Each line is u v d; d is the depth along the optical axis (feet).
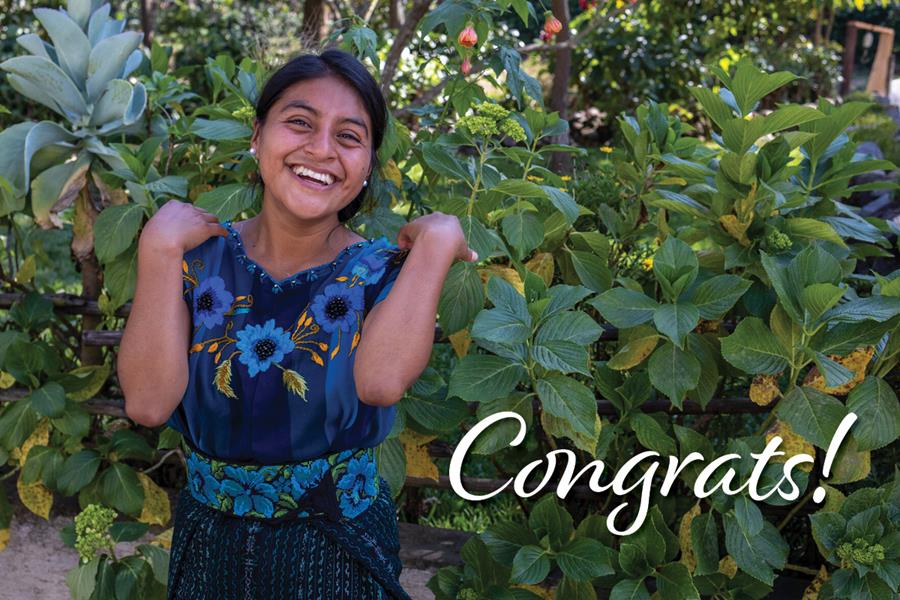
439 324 8.64
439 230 5.76
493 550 8.02
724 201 8.34
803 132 8.02
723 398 8.64
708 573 7.66
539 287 7.76
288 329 5.72
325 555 5.77
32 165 9.16
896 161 24.71
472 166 8.46
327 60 5.78
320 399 5.66
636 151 9.37
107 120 9.19
